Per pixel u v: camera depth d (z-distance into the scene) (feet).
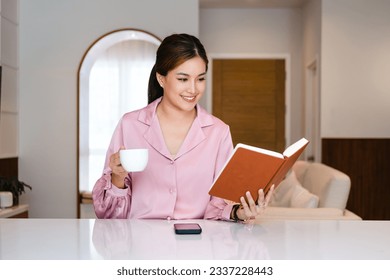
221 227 4.75
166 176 5.33
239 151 4.37
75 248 3.80
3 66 13.48
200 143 5.40
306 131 19.48
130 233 4.39
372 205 16.56
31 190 14.61
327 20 16.52
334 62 16.56
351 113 16.58
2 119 13.44
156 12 14.58
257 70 20.97
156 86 5.91
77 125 14.58
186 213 5.36
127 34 14.84
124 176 4.90
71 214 14.57
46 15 14.64
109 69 20.26
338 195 10.16
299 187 11.33
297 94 20.90
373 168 16.57
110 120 20.30
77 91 14.60
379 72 16.55
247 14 20.79
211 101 20.98
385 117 16.58
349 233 4.47
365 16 16.48
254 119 21.04
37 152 14.64
